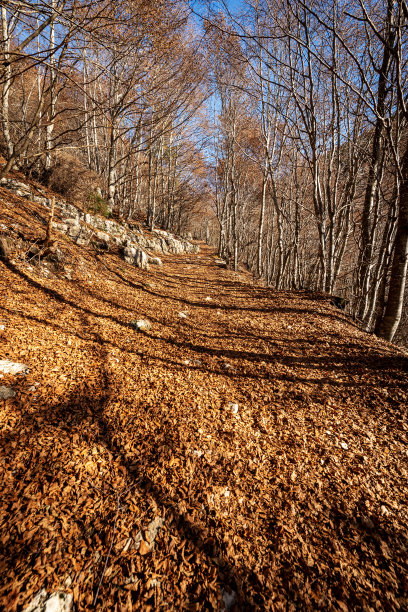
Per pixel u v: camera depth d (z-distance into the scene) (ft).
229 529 7.31
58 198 36.76
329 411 12.84
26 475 7.52
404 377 15.02
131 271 34.22
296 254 42.75
